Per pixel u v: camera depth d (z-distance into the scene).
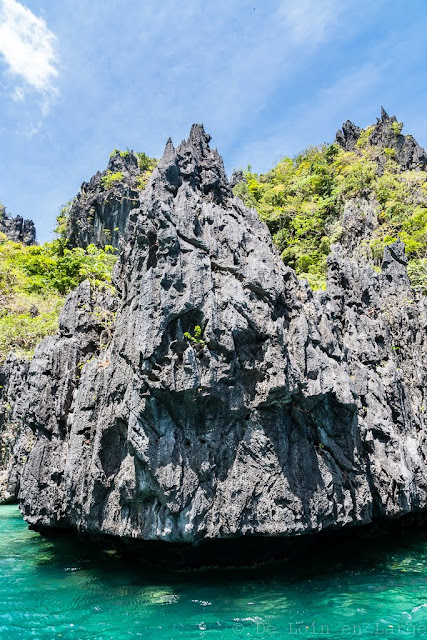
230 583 12.02
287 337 12.75
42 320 33.31
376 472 15.08
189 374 11.04
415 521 19.61
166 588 11.66
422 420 18.86
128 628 9.64
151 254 12.46
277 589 11.76
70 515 13.48
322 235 48.56
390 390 16.95
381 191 49.97
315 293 17.16
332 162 63.44
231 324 11.74
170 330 11.56
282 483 11.63
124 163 63.53
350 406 13.37
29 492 14.64
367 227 43.78
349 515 12.98
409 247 40.06
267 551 13.35
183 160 16.55
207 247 12.80
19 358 27.30
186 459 11.15
